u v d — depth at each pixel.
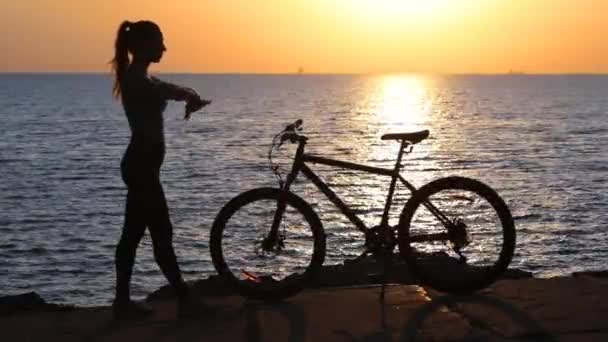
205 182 51.31
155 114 5.12
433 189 5.54
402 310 5.25
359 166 5.55
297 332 4.86
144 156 5.11
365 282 6.88
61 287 26.36
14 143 82.38
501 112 148.88
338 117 134.50
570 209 41.38
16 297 6.96
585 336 4.73
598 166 62.03
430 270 5.67
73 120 123.25
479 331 4.83
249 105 183.00
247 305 5.44
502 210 5.54
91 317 5.29
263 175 54.75
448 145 80.50
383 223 5.59
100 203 43.62
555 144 81.88
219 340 4.75
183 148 76.44
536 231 35.09
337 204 5.61
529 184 51.50
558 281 5.86
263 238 5.88
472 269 5.73
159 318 5.20
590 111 150.88
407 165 62.31
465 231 5.61
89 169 59.88
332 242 27.06
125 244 5.28
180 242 30.95
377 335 4.79
